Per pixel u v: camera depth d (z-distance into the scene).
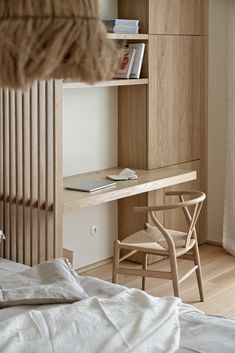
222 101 5.29
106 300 2.28
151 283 4.49
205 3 5.19
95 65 0.84
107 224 4.95
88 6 0.84
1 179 3.79
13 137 3.71
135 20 4.56
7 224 3.80
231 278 4.61
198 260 4.11
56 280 2.56
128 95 4.86
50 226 3.69
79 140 4.64
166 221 5.01
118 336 2.04
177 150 5.08
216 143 5.38
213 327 2.31
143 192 4.55
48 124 3.57
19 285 2.55
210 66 5.31
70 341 1.99
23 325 2.05
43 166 3.64
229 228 5.23
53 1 0.81
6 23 0.80
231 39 5.04
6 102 3.69
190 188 5.25
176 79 4.98
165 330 2.13
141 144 4.84
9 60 0.80
